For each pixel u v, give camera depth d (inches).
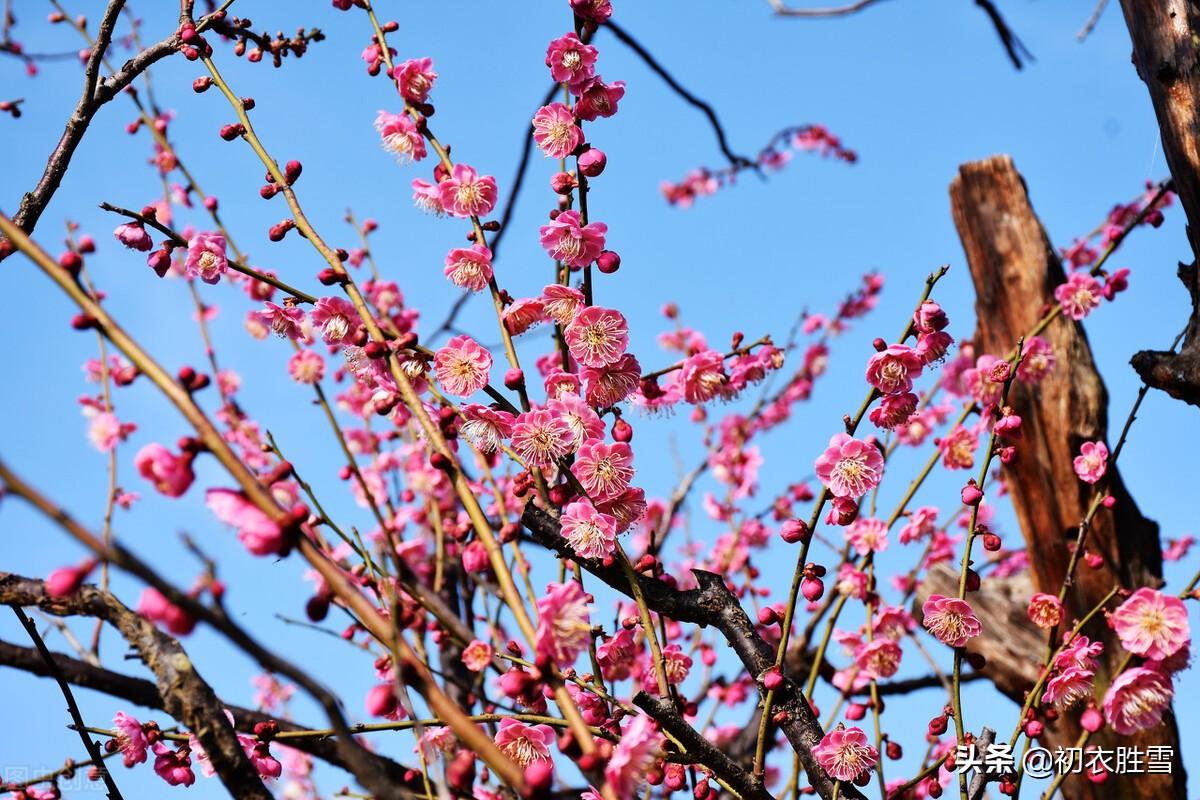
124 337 57.8
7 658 78.2
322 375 167.5
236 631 46.1
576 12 114.5
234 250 167.8
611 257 107.0
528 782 53.8
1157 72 128.6
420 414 83.1
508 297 109.6
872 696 128.7
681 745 93.9
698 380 113.7
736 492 234.7
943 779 126.9
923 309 101.4
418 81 116.0
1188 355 121.8
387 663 115.1
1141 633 110.3
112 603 75.9
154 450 56.0
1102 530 167.6
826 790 95.6
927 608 108.7
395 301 196.4
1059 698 112.2
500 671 96.0
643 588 99.5
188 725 71.9
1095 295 164.4
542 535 99.2
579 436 101.2
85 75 109.6
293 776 144.1
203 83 115.3
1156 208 167.0
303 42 122.3
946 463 161.3
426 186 112.8
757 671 98.0
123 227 109.9
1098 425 171.3
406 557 154.0
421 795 93.3
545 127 110.7
